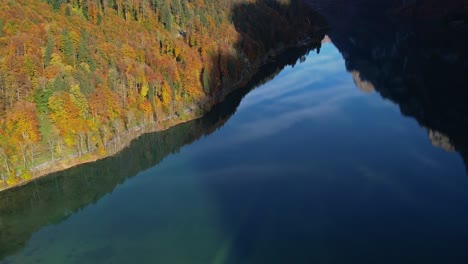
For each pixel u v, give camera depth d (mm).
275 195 94938
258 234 82562
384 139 118625
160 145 127688
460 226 79938
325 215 86188
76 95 120688
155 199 98375
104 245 83812
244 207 91500
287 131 129750
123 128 129750
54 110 116375
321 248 77250
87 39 142375
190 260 77250
